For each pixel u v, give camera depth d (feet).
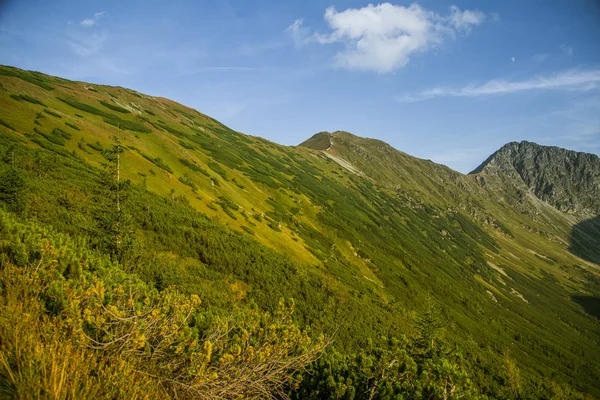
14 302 17.53
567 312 492.95
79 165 156.46
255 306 29.53
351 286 220.02
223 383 19.38
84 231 95.50
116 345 18.16
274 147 580.30
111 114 271.08
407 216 582.76
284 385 23.95
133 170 187.83
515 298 471.62
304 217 319.06
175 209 166.30
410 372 24.59
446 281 381.81
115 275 33.94
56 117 201.26
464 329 274.16
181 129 374.43
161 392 17.58
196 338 21.12
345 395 22.86
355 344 134.21
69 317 18.29
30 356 13.56
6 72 250.57
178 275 100.73
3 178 96.73
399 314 206.39
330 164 647.56
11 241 26.99
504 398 28.25
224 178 281.13
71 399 13.42
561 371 272.92
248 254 159.84
